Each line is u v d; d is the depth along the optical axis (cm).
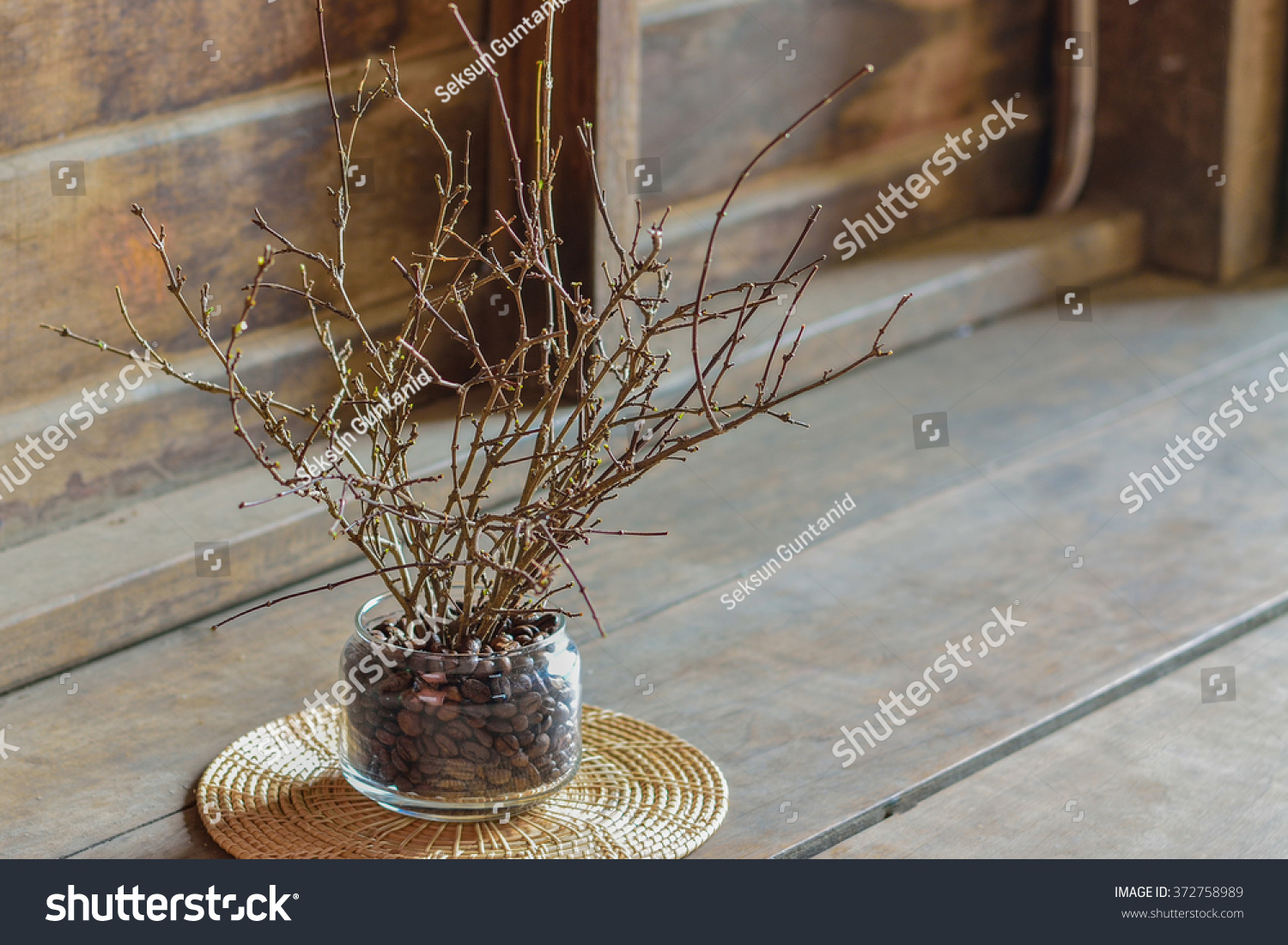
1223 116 329
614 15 230
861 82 312
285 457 230
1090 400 283
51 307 204
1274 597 215
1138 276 346
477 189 245
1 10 190
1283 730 183
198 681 189
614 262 242
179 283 140
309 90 222
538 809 157
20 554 200
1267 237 348
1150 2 332
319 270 230
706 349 269
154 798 164
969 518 239
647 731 175
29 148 198
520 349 140
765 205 296
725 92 290
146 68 206
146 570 197
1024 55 338
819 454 260
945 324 309
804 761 173
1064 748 179
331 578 217
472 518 146
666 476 250
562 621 153
